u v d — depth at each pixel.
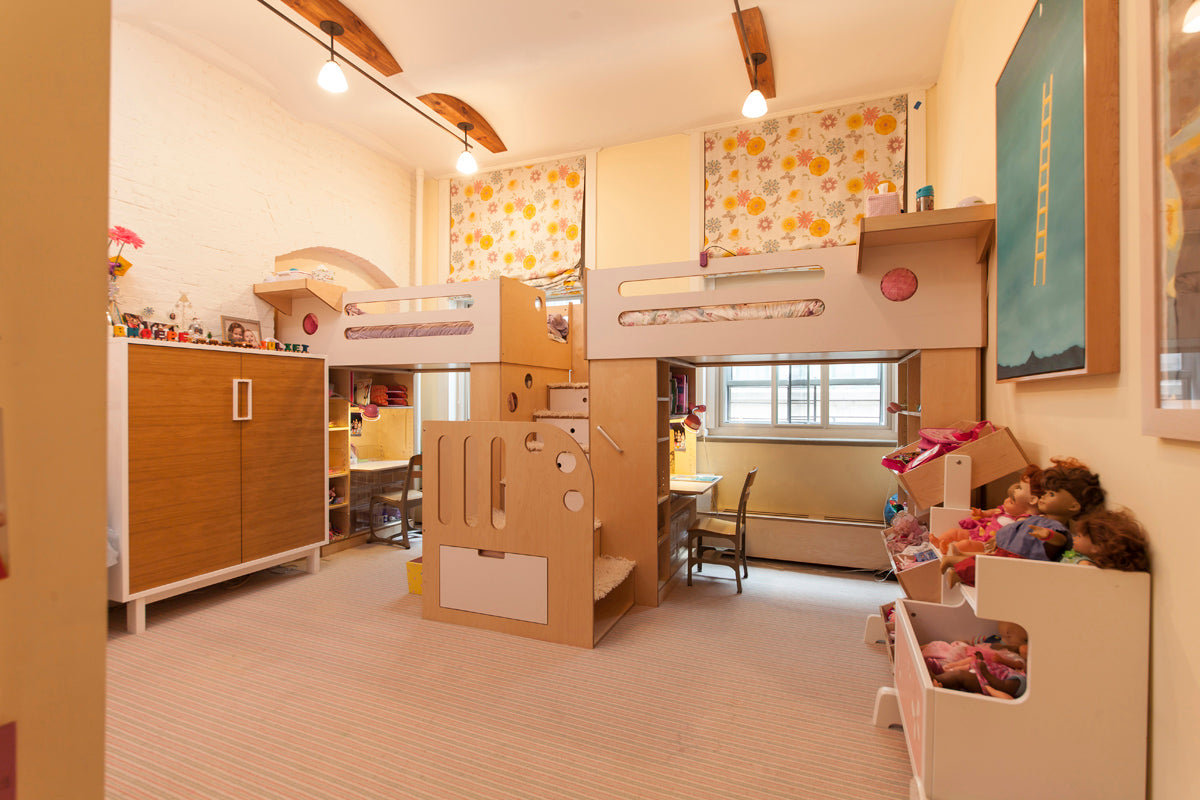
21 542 0.45
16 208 0.45
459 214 5.25
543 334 3.86
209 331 3.59
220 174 3.67
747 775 1.61
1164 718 1.11
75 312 0.48
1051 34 1.50
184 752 1.69
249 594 3.12
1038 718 1.23
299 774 1.60
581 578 2.46
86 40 0.50
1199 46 0.90
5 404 0.44
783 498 4.11
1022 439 1.97
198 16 3.15
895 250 2.50
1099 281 1.28
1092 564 1.22
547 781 1.58
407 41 3.32
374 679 2.15
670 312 2.92
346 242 4.60
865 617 2.83
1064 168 1.42
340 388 4.20
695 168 4.41
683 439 4.16
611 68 3.63
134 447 2.57
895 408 3.06
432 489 2.73
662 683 2.13
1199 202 0.91
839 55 3.49
